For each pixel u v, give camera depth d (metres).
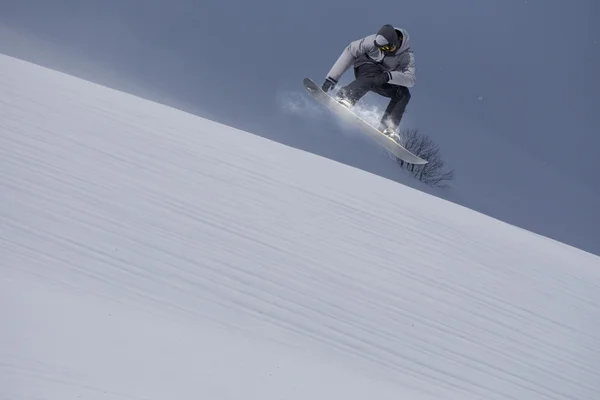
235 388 6.41
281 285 11.68
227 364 7.49
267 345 10.02
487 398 10.80
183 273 11.21
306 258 12.52
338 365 10.23
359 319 11.55
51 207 11.80
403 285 12.72
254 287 11.44
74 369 5.60
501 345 12.12
